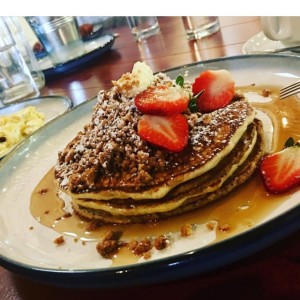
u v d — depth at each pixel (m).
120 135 0.24
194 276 0.17
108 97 0.28
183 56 0.47
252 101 0.30
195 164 0.22
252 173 0.23
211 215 0.22
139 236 0.22
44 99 0.49
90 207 0.24
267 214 0.20
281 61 0.31
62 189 0.25
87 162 0.25
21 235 0.25
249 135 0.24
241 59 0.33
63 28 0.59
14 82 0.55
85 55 0.57
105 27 0.81
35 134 0.35
